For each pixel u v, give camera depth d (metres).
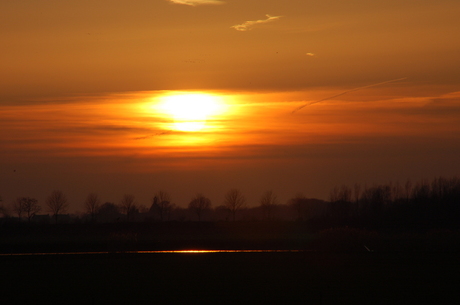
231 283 59.88
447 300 51.47
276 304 49.75
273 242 109.88
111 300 51.88
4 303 51.16
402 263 73.44
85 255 83.56
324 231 103.38
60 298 52.97
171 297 52.81
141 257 82.12
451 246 95.38
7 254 86.56
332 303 50.09
